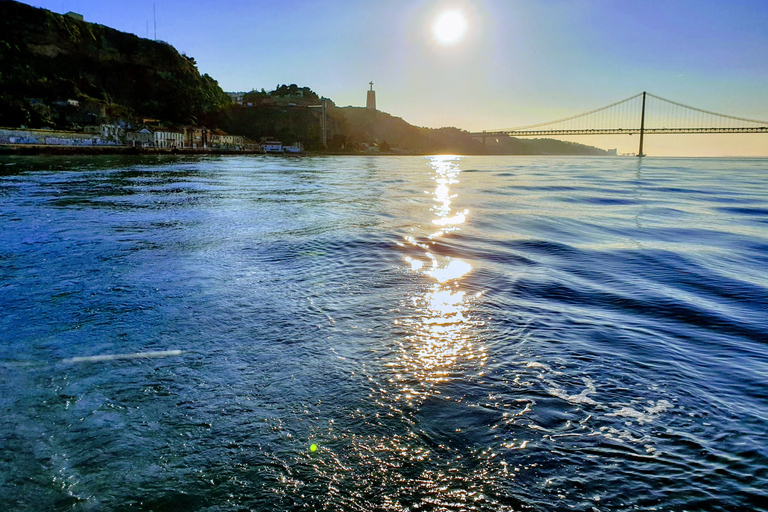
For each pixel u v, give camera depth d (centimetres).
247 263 649
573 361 357
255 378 328
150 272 596
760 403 299
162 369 339
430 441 260
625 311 475
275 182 2439
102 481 229
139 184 2062
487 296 515
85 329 410
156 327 417
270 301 490
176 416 282
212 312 456
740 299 517
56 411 285
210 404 294
